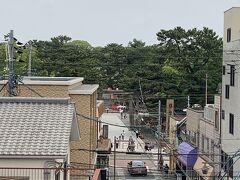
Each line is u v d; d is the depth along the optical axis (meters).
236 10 40.22
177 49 75.81
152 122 75.00
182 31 75.00
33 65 76.50
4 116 19.92
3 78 32.47
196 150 46.69
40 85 32.47
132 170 49.81
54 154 17.94
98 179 21.69
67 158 20.59
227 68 40.34
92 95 35.09
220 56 73.62
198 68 74.06
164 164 56.03
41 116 20.02
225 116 40.22
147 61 82.94
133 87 78.56
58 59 81.56
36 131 19.09
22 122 19.61
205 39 74.31
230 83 39.25
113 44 96.31
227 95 40.09
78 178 29.78
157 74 74.94
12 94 28.69
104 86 87.75
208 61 74.12
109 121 85.50
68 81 33.62
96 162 40.00
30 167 18.05
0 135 18.78
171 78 74.19
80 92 32.66
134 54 92.50
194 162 46.38
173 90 73.88
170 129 62.53
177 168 48.47
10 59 29.31
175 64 74.56
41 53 82.62
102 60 91.69
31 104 20.67
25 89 32.44
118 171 52.06
